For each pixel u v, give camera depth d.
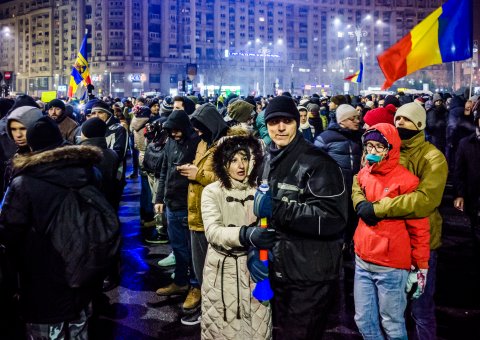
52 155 2.90
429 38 6.52
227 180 3.05
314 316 2.94
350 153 5.57
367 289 3.42
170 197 4.99
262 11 156.38
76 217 2.95
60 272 2.93
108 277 5.61
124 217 9.20
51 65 161.12
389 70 6.80
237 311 2.98
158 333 4.47
